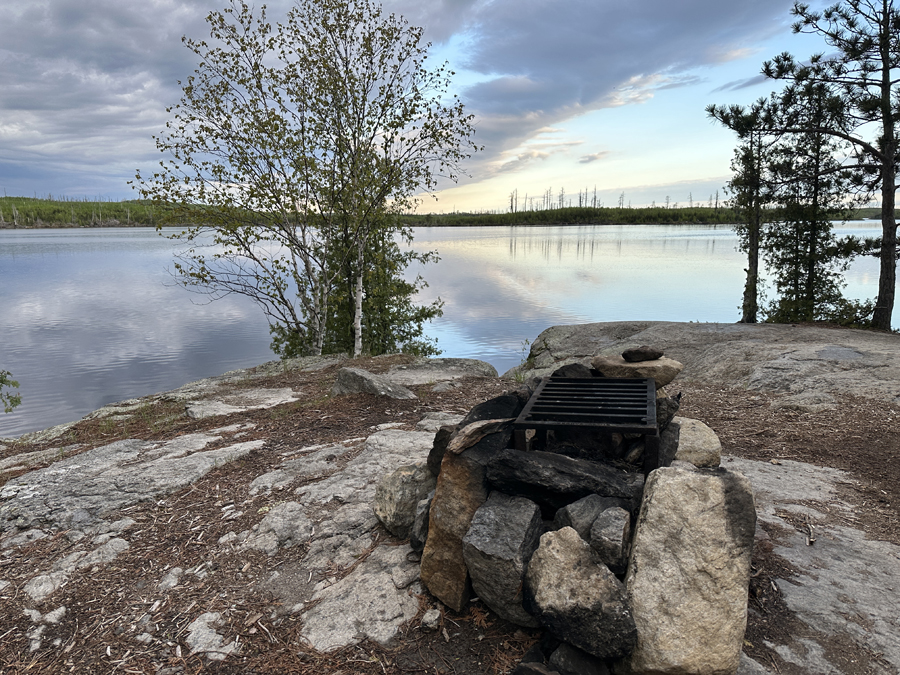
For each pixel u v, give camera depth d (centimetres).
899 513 404
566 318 3309
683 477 295
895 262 1573
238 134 1445
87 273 7575
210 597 329
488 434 337
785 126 1600
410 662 270
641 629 237
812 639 266
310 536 382
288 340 1800
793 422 665
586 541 277
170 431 678
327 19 1462
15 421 1883
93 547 388
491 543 282
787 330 1326
